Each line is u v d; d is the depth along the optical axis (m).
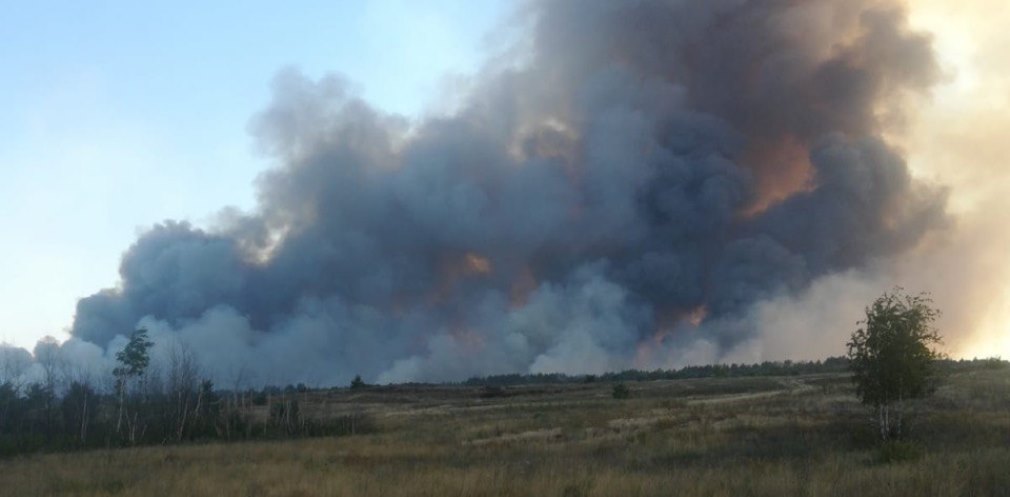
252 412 71.56
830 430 33.12
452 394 103.94
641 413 50.94
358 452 36.91
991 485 16.14
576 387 105.56
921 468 18.25
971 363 70.44
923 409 37.03
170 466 31.06
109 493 21.64
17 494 23.14
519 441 40.41
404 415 73.62
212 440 59.00
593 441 37.72
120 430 59.31
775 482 17.17
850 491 16.02
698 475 19.86
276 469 26.38
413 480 20.59
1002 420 31.00
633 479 18.92
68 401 64.56
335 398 102.38
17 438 52.09
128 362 65.69
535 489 18.22
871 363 29.27
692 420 43.38
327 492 19.41
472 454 33.56
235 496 19.73
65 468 33.09
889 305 29.64
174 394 65.12
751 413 43.03
